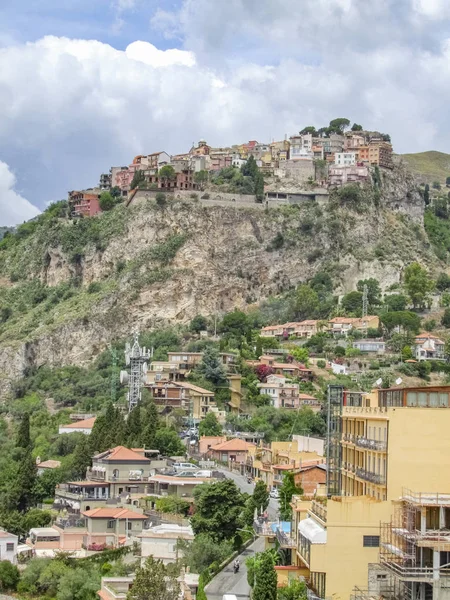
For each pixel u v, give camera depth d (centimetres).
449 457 12794
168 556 18500
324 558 12525
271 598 12988
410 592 12025
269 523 17100
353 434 14688
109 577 18100
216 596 15125
